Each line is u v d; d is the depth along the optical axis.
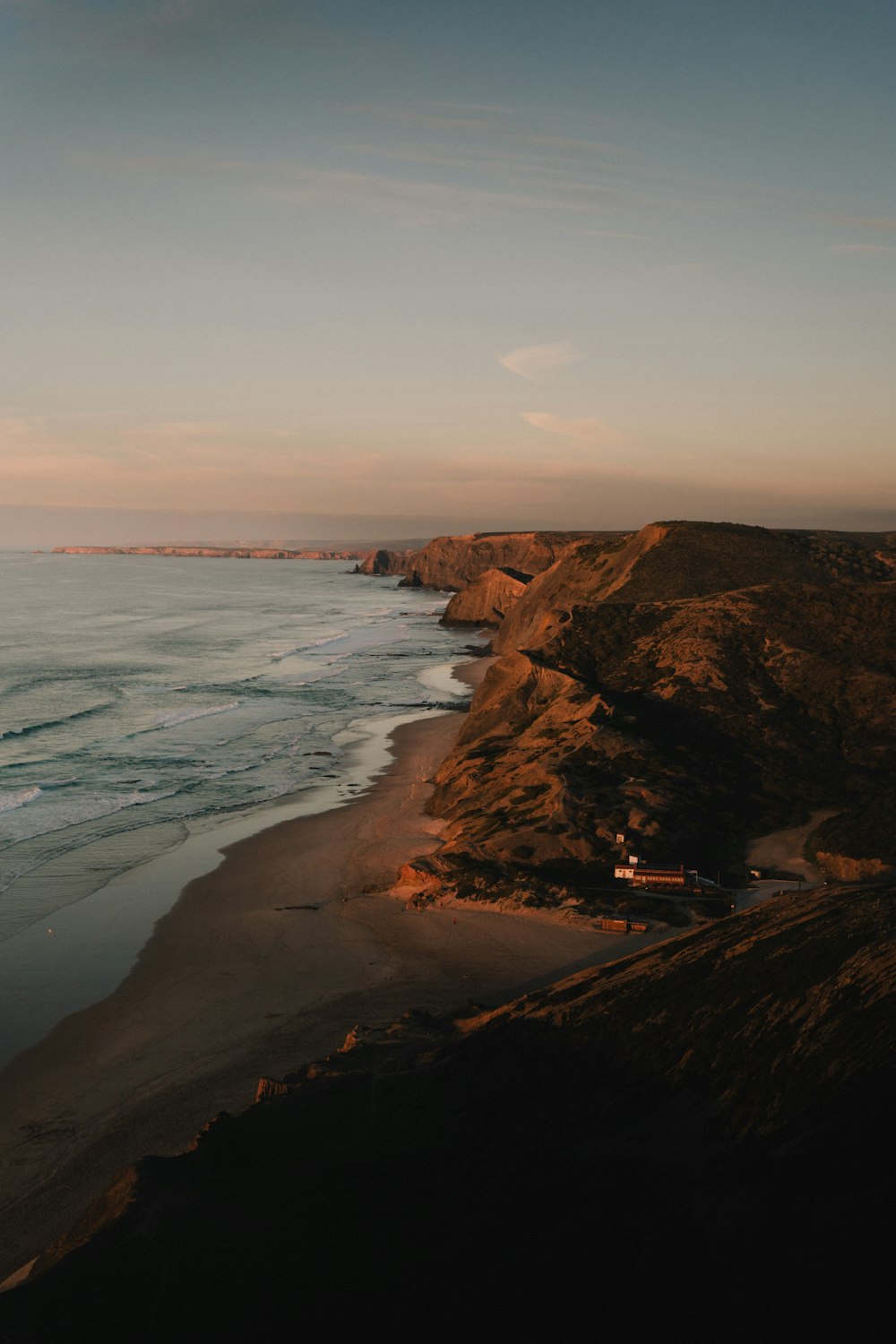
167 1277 13.76
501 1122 17.16
